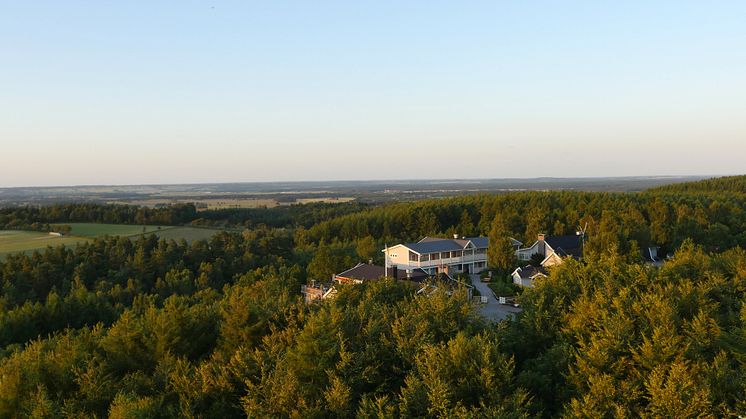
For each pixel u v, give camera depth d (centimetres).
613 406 2292
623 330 2770
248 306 3688
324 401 2536
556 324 3269
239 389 2744
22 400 2681
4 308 5875
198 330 3703
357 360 2795
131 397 2550
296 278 7206
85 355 3188
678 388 2212
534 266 7331
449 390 2409
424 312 3353
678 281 3712
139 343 3500
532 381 2662
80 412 2538
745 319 2838
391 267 6347
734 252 5134
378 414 2323
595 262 4319
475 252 7794
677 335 2662
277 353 2956
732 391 2298
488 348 2575
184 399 2588
